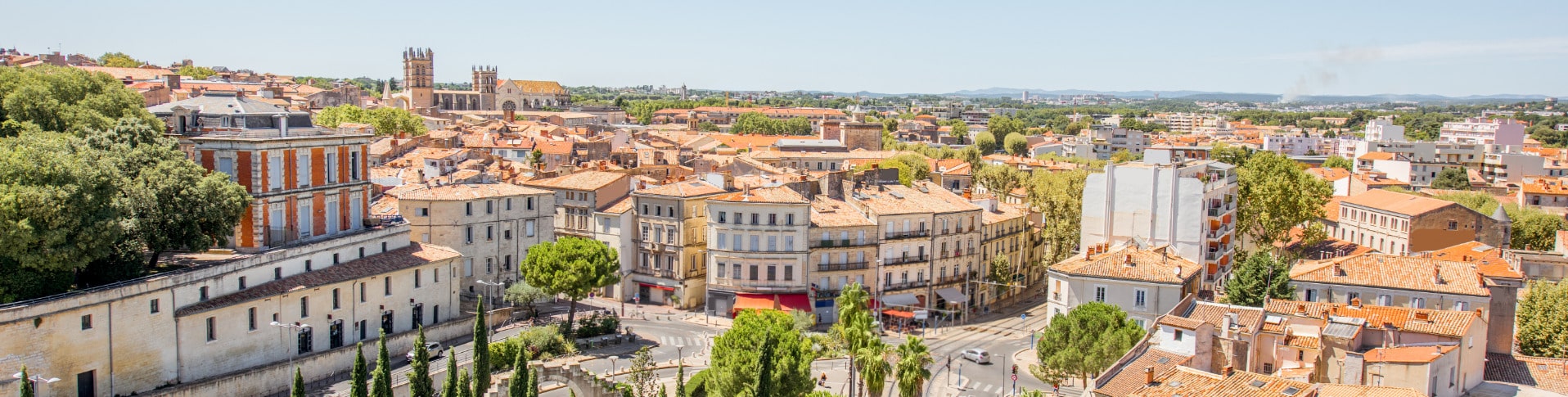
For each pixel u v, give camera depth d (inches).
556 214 7209.6
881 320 6358.3
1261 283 5442.9
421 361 4094.5
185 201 4488.2
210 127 5064.0
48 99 5718.5
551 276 5708.7
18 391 3695.9
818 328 6461.6
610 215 6879.9
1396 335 3850.9
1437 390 3540.8
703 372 4950.8
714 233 6525.6
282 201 5049.2
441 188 6437.0
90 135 4749.0
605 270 5880.9
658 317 6481.3
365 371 4003.4
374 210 6215.6
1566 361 4050.2
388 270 5231.3
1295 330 3924.7
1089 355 4377.5
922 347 4178.2
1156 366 3814.0
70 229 3983.8
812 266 6560.0
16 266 3956.7
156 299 4212.6
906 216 6811.0
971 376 5310.0
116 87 6643.7
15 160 3981.3
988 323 6722.4
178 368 4313.5
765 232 6456.7
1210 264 6579.7
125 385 4109.3
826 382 5128.0
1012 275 7696.9
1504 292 4532.5
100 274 4224.9
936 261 6934.1
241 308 4537.4
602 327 5866.1
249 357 4589.1
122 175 4367.6
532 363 4503.0
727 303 6550.2
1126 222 6496.1
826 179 7155.5
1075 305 5231.3
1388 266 4928.6
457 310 5738.2
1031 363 5575.8
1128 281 5098.4
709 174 7460.6
